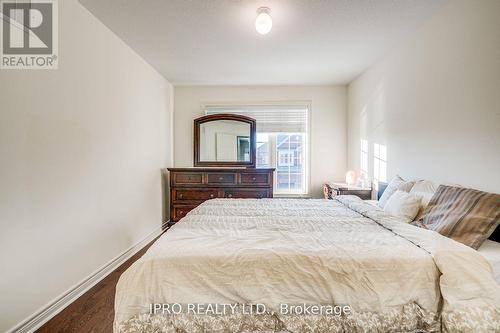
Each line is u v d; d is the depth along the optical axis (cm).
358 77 374
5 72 142
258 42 266
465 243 140
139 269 124
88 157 209
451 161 195
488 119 164
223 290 121
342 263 124
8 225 143
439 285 120
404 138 258
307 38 257
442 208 168
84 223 204
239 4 200
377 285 120
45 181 167
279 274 122
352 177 361
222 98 426
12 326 146
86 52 206
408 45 251
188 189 378
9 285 144
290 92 422
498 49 157
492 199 146
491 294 110
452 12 193
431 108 218
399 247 135
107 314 175
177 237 152
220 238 150
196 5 201
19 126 149
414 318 117
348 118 414
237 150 421
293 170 438
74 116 193
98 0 194
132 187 285
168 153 405
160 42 267
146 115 322
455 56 190
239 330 119
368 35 250
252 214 212
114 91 247
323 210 227
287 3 198
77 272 196
